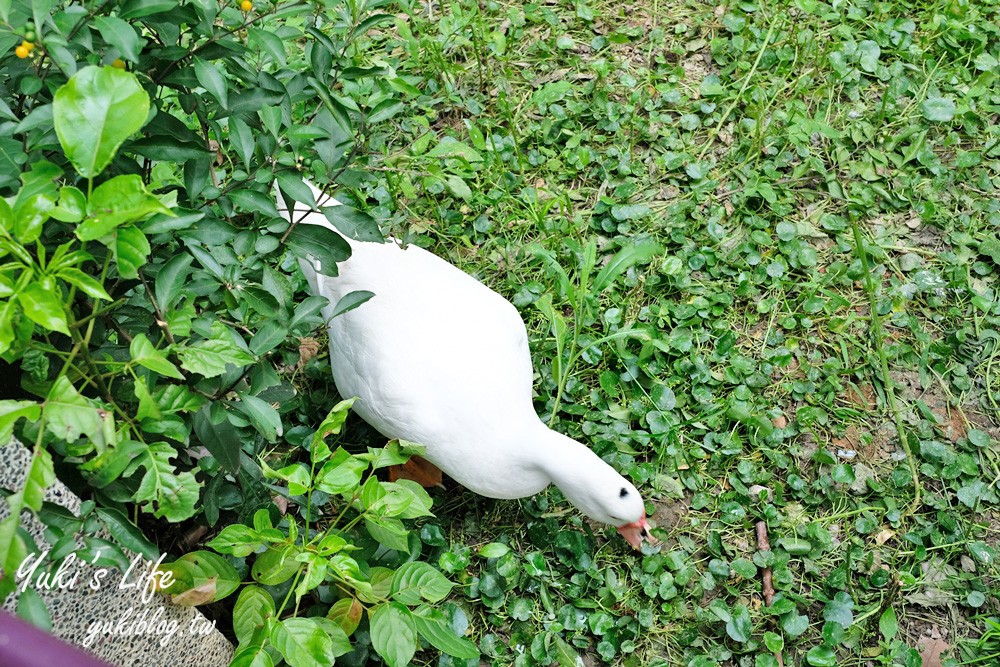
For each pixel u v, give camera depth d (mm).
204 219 2094
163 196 1582
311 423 3330
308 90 2381
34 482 1475
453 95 4090
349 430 3291
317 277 2943
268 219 2379
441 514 3180
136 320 2139
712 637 2926
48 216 1511
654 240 3748
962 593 2977
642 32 4418
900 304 3568
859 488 3201
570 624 2938
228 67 2252
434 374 2783
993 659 2834
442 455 2855
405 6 3842
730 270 3684
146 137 1996
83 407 1548
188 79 2133
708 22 4422
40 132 1850
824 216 3799
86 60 1986
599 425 3299
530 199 3727
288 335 2291
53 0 1856
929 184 3896
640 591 3006
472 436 2793
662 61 4258
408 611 2379
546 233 3674
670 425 3246
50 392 1554
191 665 2404
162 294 1871
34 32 1740
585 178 3973
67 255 1566
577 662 2836
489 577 2988
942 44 4262
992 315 3525
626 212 3771
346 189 3133
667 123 4082
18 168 1812
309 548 2240
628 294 3633
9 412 1484
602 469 2775
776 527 3104
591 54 4359
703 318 3557
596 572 3014
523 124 4129
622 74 4273
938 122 4055
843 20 4379
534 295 3572
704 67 4309
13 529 1444
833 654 2828
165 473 1828
